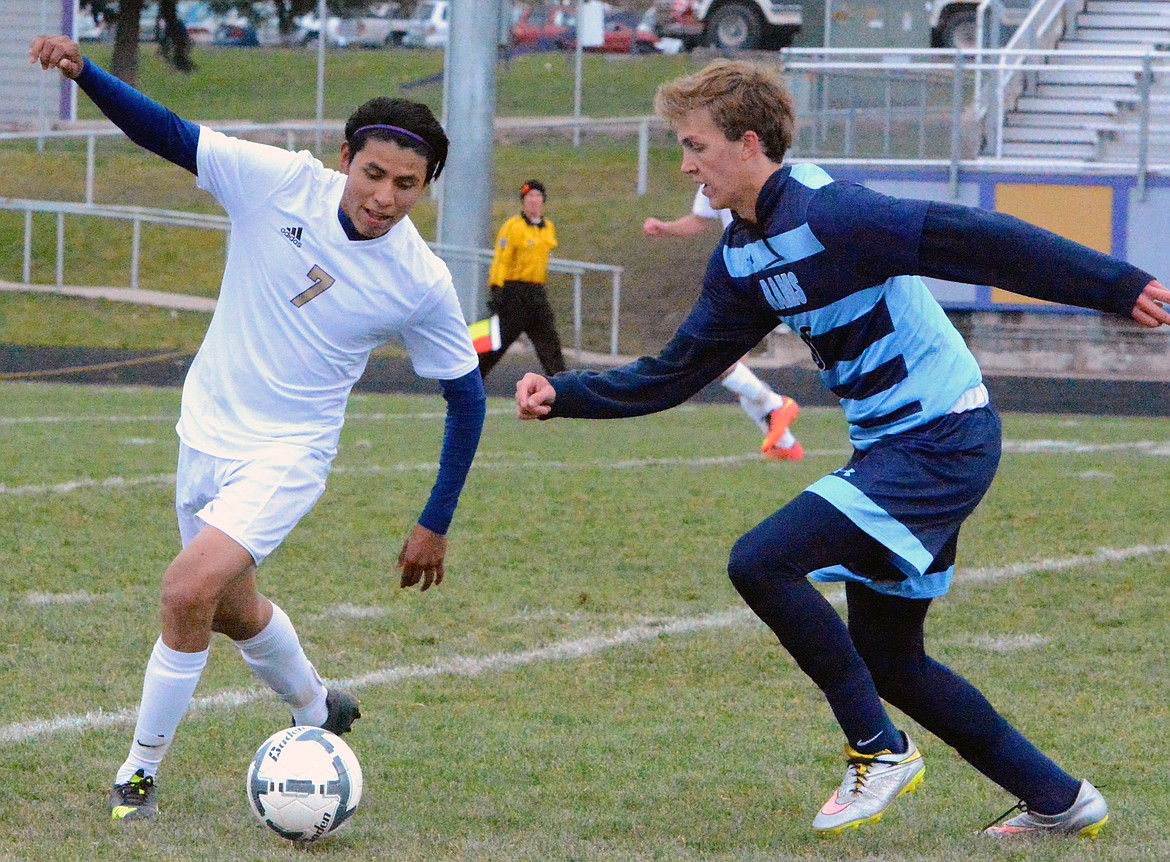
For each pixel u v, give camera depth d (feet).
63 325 239.09
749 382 129.39
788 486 115.65
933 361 43.42
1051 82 253.03
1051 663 68.03
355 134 44.75
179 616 44.60
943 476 42.96
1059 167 228.22
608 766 52.60
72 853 41.34
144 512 98.32
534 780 50.83
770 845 44.24
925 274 41.19
